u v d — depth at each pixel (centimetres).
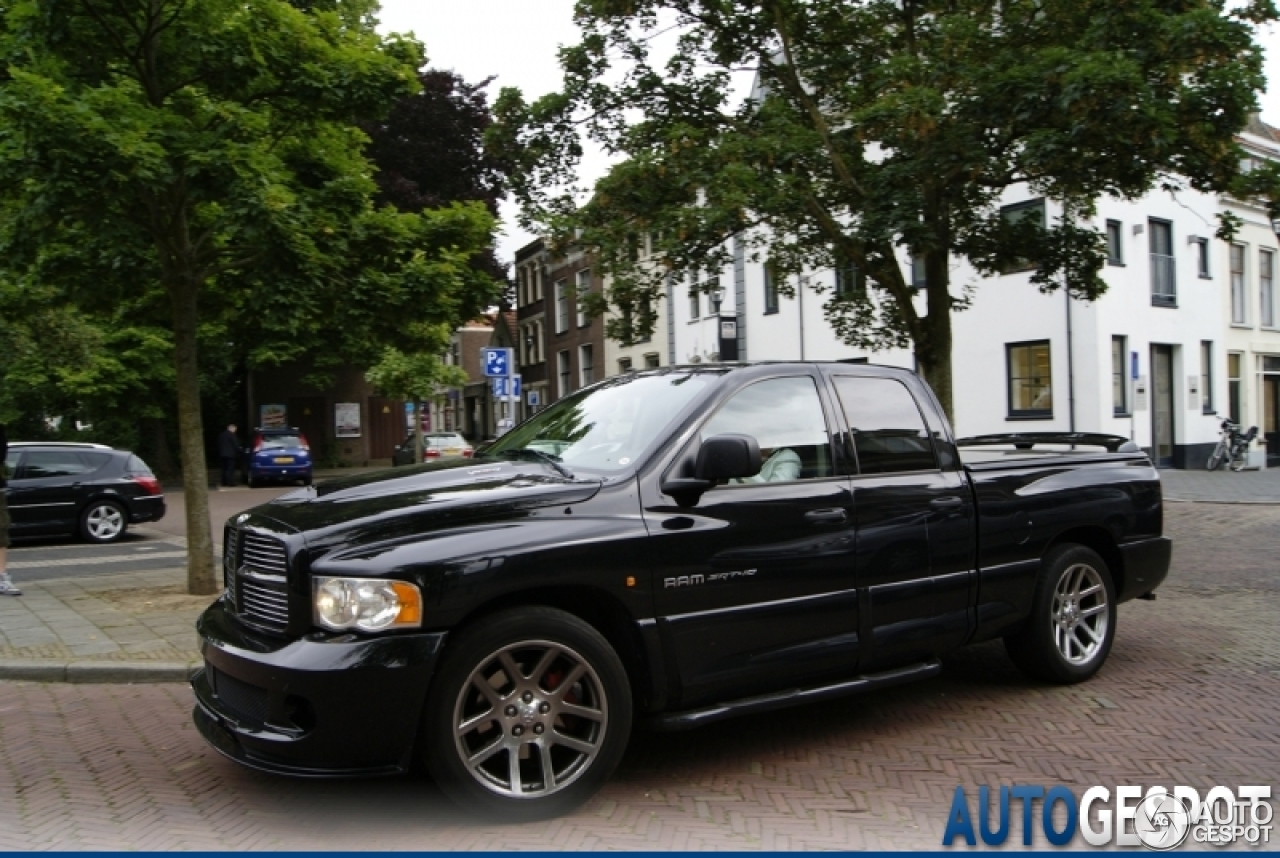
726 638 438
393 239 884
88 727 539
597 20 1170
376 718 367
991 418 2136
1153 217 2166
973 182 1013
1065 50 912
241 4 818
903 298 1152
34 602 877
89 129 686
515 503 409
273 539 402
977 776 451
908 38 1148
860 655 482
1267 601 855
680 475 442
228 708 407
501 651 387
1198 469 2288
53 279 870
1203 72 922
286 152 902
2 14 804
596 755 400
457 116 3216
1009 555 554
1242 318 2500
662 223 1046
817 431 494
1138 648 690
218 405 3238
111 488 1435
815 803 420
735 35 1162
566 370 4275
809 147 1048
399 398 2756
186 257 862
